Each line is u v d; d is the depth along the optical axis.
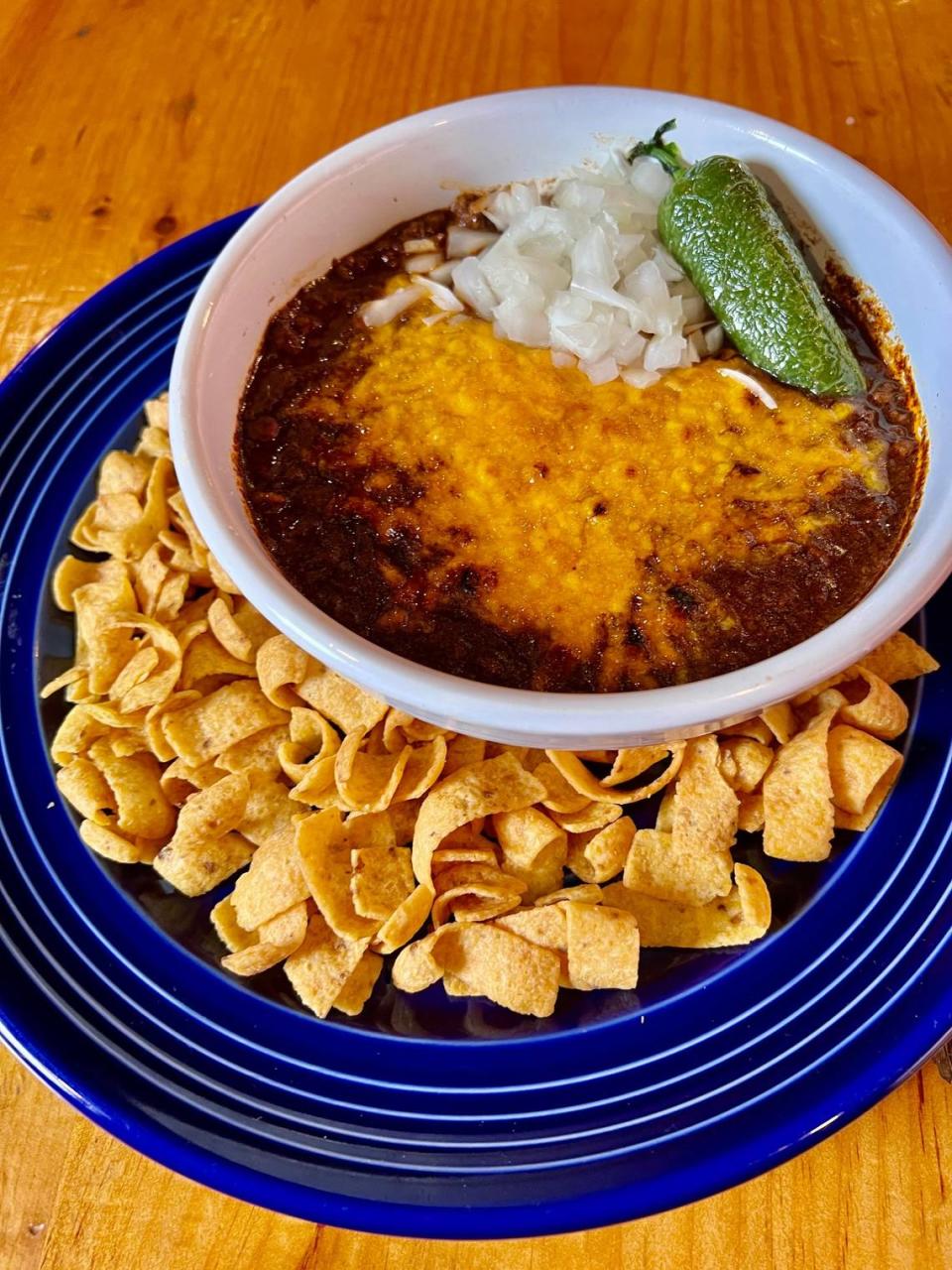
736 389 0.26
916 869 0.22
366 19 0.40
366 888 0.22
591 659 0.22
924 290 0.25
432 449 0.25
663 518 0.24
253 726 0.24
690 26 0.38
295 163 0.36
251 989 0.21
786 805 0.22
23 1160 0.21
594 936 0.20
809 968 0.21
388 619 0.23
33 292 0.34
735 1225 0.20
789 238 0.27
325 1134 0.20
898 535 0.24
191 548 0.26
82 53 0.40
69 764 0.24
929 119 0.35
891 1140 0.20
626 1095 0.20
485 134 0.29
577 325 0.27
